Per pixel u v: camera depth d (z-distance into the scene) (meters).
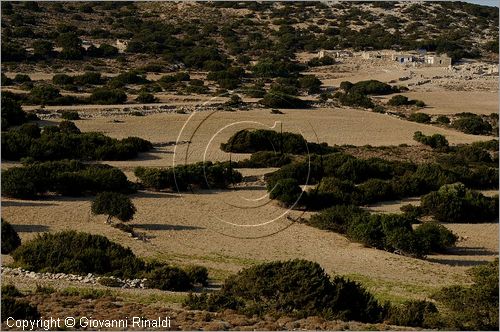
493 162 188.88
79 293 70.44
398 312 69.69
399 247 109.12
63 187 131.38
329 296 69.25
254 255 102.94
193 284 82.81
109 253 86.56
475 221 133.62
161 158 171.38
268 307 69.00
